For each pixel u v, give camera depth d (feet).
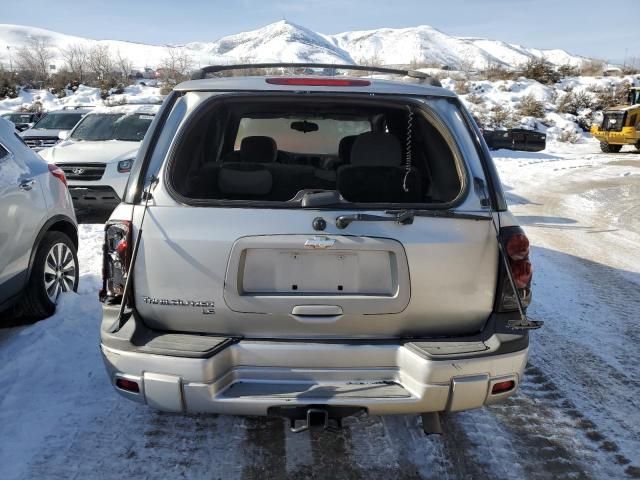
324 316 8.71
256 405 8.44
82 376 12.71
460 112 9.84
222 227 8.55
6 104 108.37
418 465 10.05
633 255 25.32
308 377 8.77
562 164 63.52
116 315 8.90
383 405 8.46
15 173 14.87
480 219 8.86
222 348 8.56
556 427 11.43
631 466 10.25
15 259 14.37
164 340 8.69
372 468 9.94
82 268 20.42
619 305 18.66
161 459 9.99
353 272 8.77
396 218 8.59
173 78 130.82
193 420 11.23
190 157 10.38
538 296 19.35
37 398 11.78
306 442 10.63
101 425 10.91
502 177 52.65
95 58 145.28
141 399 8.63
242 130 15.62
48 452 10.05
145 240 8.65
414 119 11.82
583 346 15.40
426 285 8.71
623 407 12.31
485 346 8.71
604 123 82.89
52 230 16.62
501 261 8.96
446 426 11.34
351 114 14.99
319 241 8.49
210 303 8.68
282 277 8.73
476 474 9.86
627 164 64.13
